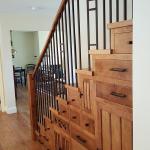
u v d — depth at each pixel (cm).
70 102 210
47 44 252
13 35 900
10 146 312
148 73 102
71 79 225
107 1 220
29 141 329
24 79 870
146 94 104
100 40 232
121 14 205
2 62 474
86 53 263
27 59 945
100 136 163
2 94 490
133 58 111
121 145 140
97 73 158
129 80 128
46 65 272
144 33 102
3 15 457
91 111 174
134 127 114
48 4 416
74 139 210
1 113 482
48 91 274
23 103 569
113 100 144
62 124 235
